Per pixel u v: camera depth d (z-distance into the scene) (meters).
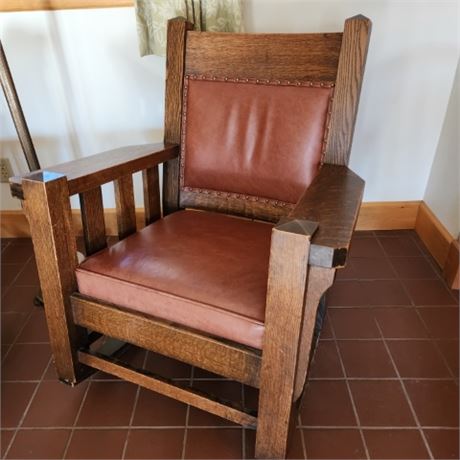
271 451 0.87
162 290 0.81
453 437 0.97
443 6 1.46
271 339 0.73
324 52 1.00
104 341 1.22
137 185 1.79
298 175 1.06
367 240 1.82
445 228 1.62
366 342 1.26
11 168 1.75
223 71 1.11
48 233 0.84
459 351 1.23
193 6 1.29
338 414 1.03
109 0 1.42
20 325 1.35
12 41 1.50
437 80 1.60
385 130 1.70
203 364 0.83
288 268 0.65
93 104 1.62
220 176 1.15
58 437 0.98
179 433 0.99
